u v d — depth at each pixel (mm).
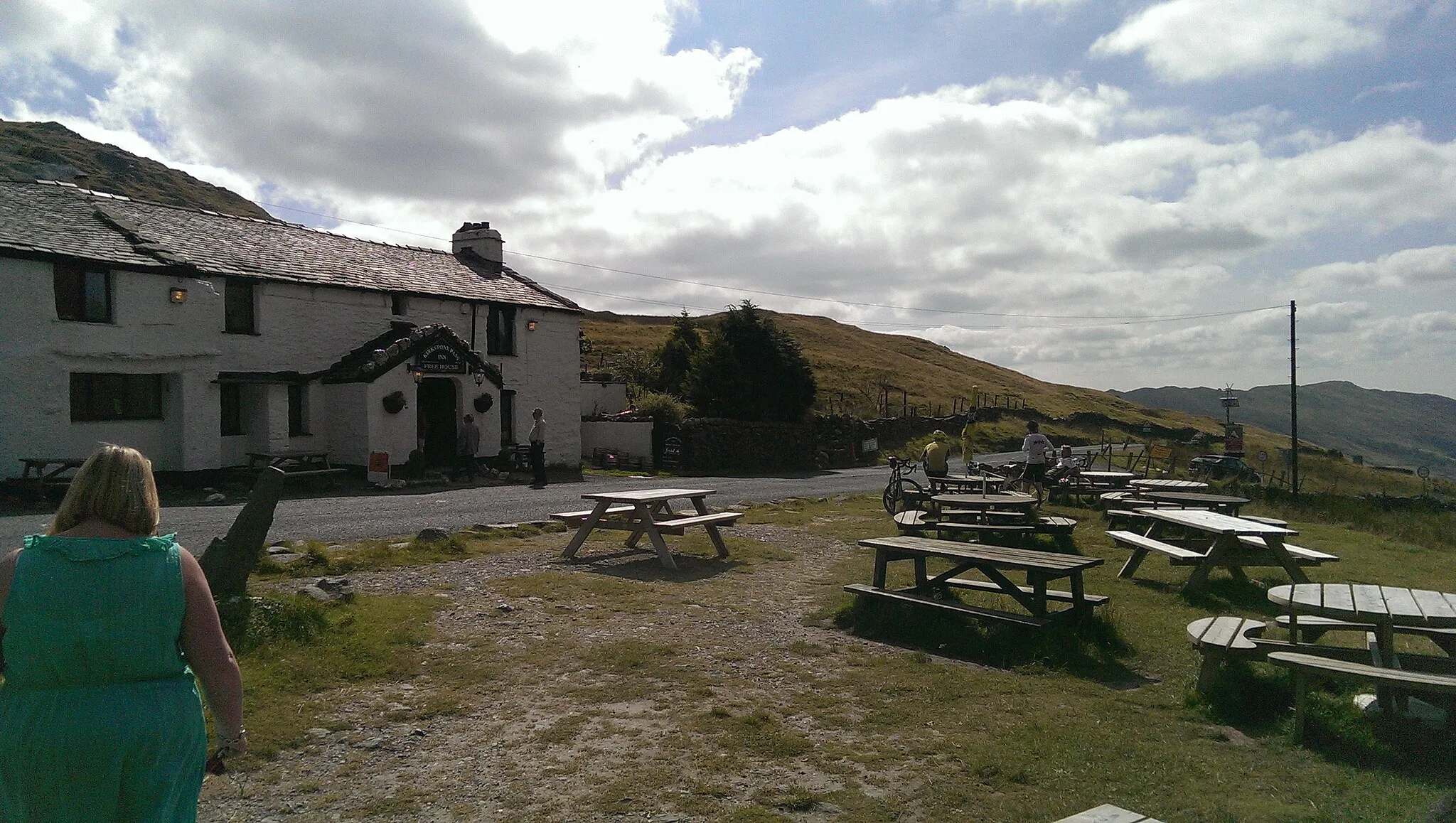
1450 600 5648
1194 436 72812
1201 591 9039
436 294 24875
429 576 9062
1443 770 4469
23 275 16375
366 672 5957
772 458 34938
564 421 29312
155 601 2615
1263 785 4258
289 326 21344
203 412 19219
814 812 4012
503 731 5020
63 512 2740
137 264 17922
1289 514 17812
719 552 10797
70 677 2531
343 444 21609
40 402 16625
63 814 2459
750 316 37219
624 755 4672
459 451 23109
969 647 6781
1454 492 36875
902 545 7840
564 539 11984
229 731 2820
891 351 105438
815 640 7059
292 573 8750
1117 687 5941
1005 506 11492
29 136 111750
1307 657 4918
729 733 4961
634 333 84250
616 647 6652
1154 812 3938
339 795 4199
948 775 4426
